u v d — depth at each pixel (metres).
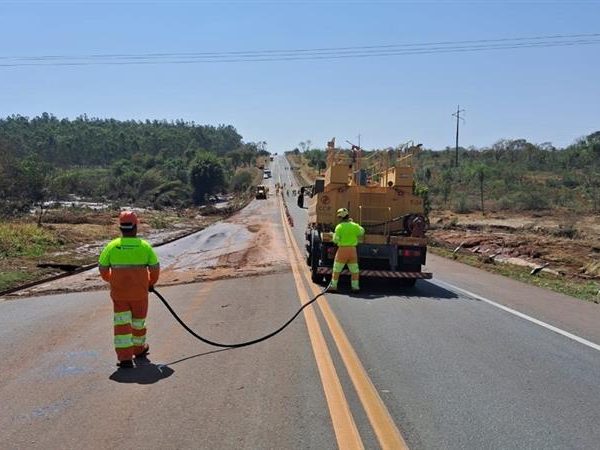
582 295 14.85
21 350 8.19
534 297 13.89
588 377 7.21
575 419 5.76
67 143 173.75
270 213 59.09
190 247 26.44
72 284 14.96
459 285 15.76
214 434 5.26
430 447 5.03
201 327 9.75
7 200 41.72
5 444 5.04
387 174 16.16
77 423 5.51
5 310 11.29
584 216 47.88
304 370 7.23
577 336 9.55
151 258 7.79
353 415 5.73
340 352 8.09
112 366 7.41
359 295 13.38
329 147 16.28
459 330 9.76
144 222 44.41
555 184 69.69
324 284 14.98
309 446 5.01
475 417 5.75
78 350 8.20
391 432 5.32
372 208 15.36
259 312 11.09
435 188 69.31
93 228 34.47
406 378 6.97
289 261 20.08
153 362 7.61
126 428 5.39
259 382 6.75
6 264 18.16
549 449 5.04
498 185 68.75
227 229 38.72
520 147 106.75
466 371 7.32
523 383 6.90
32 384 6.68
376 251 14.66
